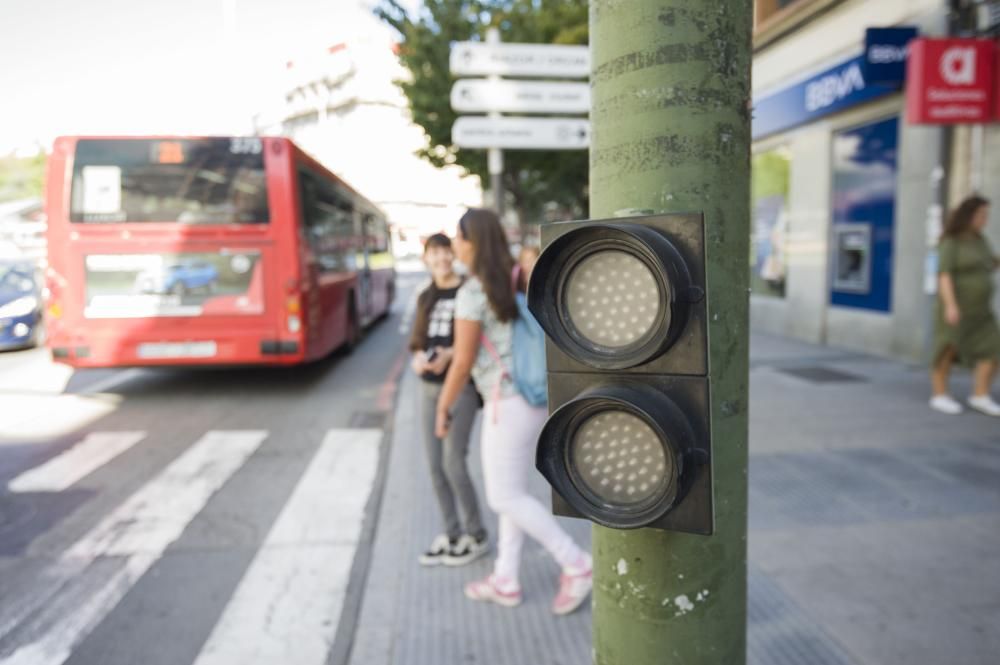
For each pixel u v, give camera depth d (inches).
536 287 52.2
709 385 48.4
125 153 316.8
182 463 227.1
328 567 150.9
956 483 178.7
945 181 308.7
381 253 679.1
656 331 48.3
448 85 518.6
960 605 120.6
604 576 59.3
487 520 167.8
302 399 329.4
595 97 57.1
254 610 133.5
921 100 280.5
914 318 343.0
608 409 50.2
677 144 53.1
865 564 136.2
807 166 428.5
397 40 548.7
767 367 345.4
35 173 1561.3
